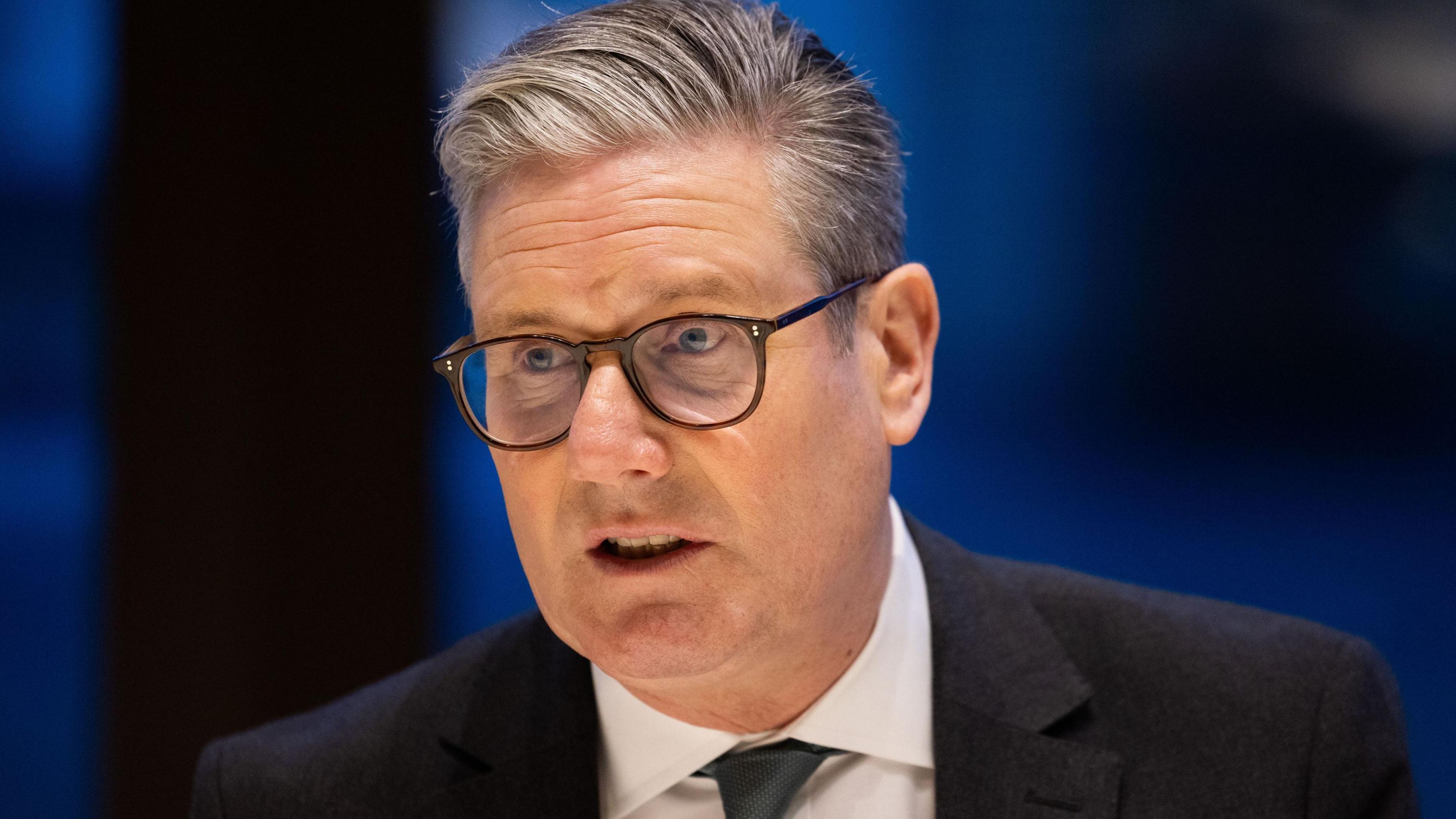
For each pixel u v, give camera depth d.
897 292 4.19
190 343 7.76
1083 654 4.64
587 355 3.54
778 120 3.76
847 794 4.22
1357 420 10.00
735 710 4.15
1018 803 4.15
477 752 4.47
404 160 7.88
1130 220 10.18
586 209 3.52
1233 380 10.22
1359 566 10.09
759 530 3.64
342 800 4.50
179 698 7.89
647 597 3.66
